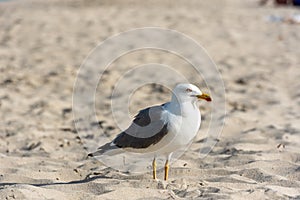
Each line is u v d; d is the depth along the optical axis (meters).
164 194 6.53
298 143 9.39
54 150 9.49
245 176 7.45
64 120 12.05
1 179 7.46
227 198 6.27
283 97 14.19
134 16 31.27
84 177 7.65
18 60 19.48
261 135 10.09
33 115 12.44
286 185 7.01
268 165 7.93
